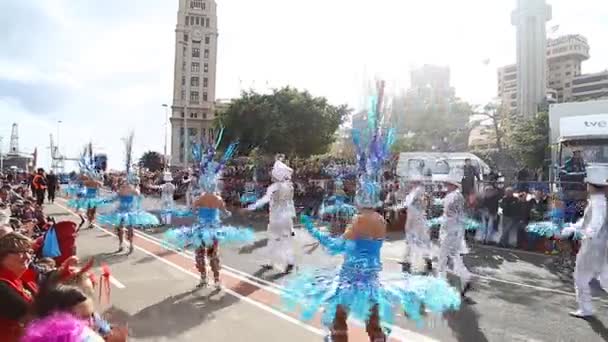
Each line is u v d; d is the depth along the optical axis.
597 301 8.19
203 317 7.07
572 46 124.31
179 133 119.88
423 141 49.19
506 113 52.16
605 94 99.00
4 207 9.88
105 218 12.90
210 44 123.19
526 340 6.21
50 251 5.91
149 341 6.08
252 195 25.47
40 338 2.86
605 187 7.38
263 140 35.50
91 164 18.50
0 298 3.62
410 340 6.15
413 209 11.02
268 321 6.89
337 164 23.89
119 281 9.28
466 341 6.15
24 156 59.53
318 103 37.06
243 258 11.89
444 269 8.71
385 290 4.95
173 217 19.77
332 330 5.04
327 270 5.48
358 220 5.20
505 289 8.94
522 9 80.81
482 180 16.25
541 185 14.68
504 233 14.25
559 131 17.05
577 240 11.28
